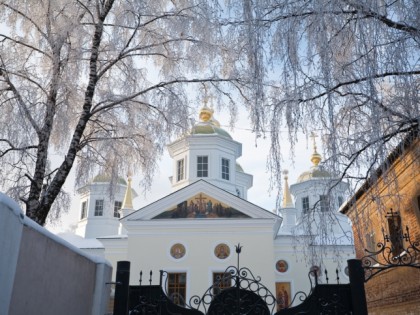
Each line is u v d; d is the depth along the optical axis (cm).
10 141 963
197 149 3238
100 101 1104
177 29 1128
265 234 2470
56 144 1115
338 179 702
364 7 615
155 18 1138
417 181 970
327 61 634
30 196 944
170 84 1150
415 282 1022
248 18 682
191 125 1161
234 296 814
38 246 571
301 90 661
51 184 971
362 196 811
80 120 1044
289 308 765
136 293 793
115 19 1124
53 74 1019
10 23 1105
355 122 708
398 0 633
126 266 777
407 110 626
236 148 3359
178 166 3291
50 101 1016
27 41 1115
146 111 1152
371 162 646
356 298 735
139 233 2505
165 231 2505
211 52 1106
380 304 1266
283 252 2938
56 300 638
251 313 805
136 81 1152
